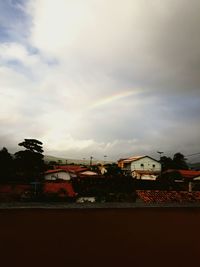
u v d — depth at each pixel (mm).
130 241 2713
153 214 2980
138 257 2660
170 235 2805
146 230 2838
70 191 21172
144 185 27406
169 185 28766
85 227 2746
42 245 2574
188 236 2869
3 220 2627
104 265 2598
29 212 2748
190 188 27547
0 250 2482
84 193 21547
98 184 26000
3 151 42500
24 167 45406
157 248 2730
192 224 2959
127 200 15961
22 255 2496
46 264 2518
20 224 2625
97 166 77562
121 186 26062
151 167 60219
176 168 65812
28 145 46844
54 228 2654
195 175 45312
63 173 47562
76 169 56312
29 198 16734
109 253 2637
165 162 67812
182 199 11812
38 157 46906
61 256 2549
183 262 2715
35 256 2520
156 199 12969
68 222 2705
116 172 54406
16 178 34125
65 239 2617
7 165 38938
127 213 2930
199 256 2783
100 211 2887
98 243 2676
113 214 2857
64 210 2779
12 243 2518
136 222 2867
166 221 2904
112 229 2730
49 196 17750
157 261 2674
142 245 2736
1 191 18000
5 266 2441
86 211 2881
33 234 2604
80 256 2576
